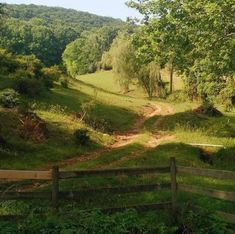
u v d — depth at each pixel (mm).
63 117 44312
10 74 57406
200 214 10773
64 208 13523
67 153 33406
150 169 12305
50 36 186750
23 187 20109
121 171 12156
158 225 10453
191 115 56781
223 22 23906
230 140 37344
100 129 46406
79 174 11797
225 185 19062
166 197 14828
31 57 71375
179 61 28016
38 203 14305
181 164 26422
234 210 12922
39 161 30078
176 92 90688
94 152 35812
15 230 9977
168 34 26422
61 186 18141
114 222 10148
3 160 28375
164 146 33906
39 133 34844
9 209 13570
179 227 10812
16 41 169500
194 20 25391
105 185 18281
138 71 92875
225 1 22062
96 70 171375
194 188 11758
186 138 39344
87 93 72188
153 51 28281
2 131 33000
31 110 42000
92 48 179125
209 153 32719
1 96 40125
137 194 15625
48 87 60688
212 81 31609
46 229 9898
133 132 49156
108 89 116875
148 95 95625
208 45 25344
